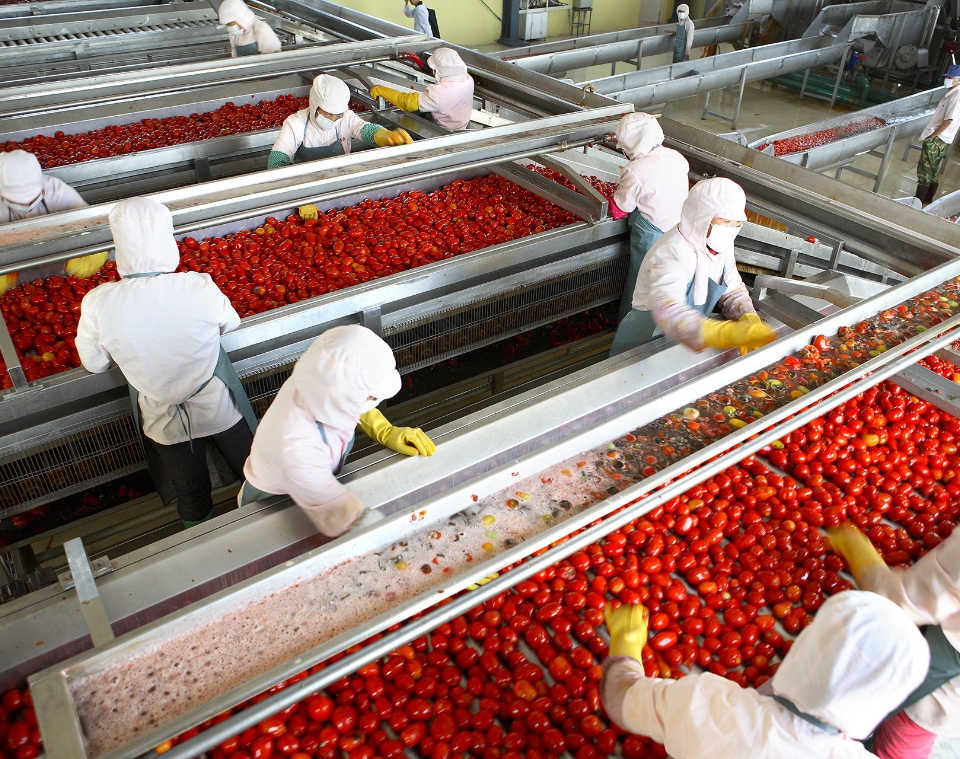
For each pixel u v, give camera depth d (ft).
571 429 8.18
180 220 10.34
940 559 6.09
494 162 12.16
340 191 11.05
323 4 25.31
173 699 5.31
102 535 11.93
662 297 9.86
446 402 14.61
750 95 44.62
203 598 6.19
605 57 34.68
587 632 6.97
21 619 5.92
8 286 11.71
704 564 7.76
